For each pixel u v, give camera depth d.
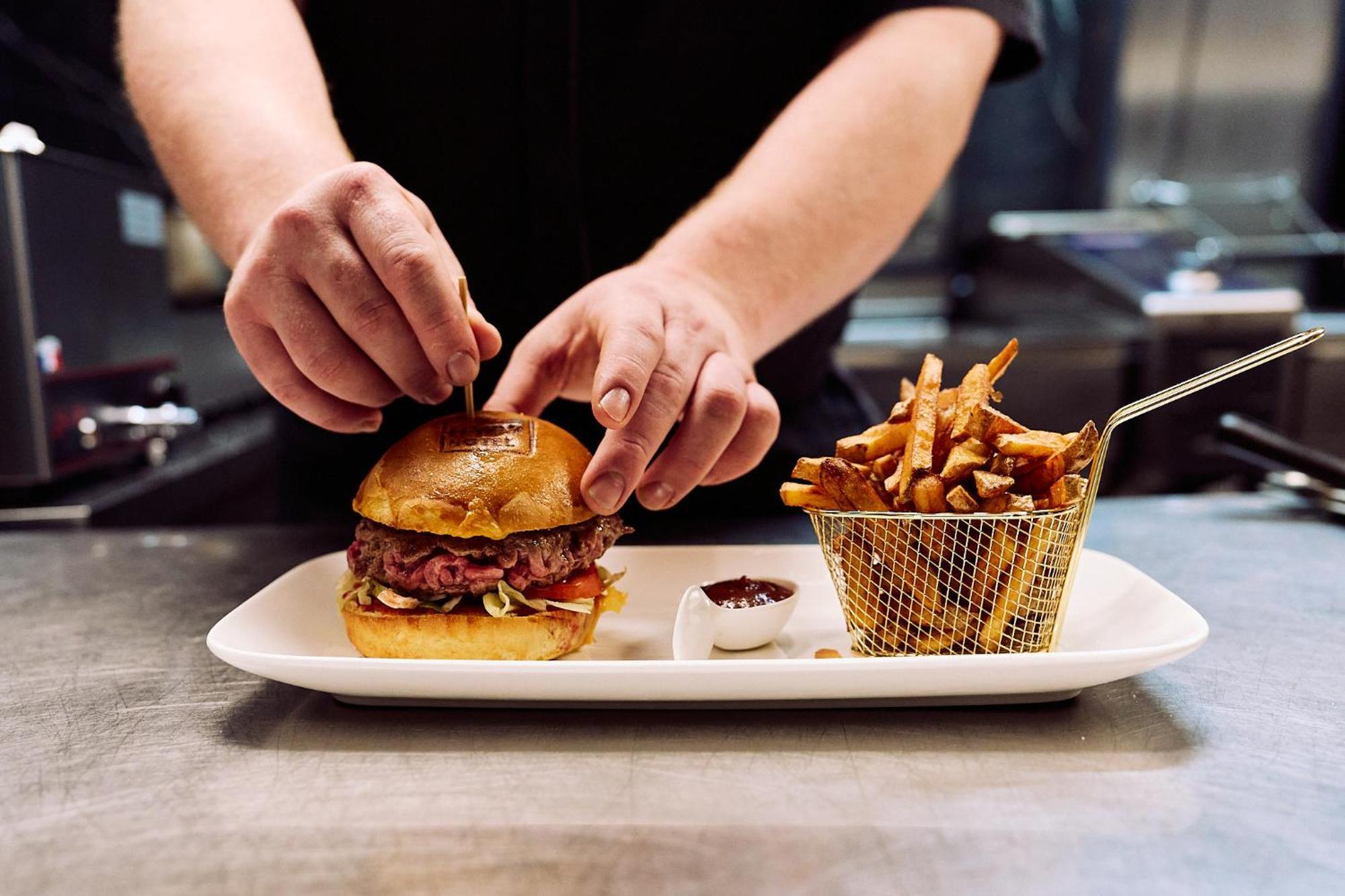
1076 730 0.38
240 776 0.35
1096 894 0.29
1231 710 0.39
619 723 0.39
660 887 0.29
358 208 0.40
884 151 0.59
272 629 0.45
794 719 0.39
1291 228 1.87
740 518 0.73
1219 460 1.38
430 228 0.44
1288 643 0.46
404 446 0.45
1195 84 1.85
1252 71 1.83
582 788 0.34
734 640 0.45
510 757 0.36
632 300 0.43
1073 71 1.89
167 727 0.39
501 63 0.67
